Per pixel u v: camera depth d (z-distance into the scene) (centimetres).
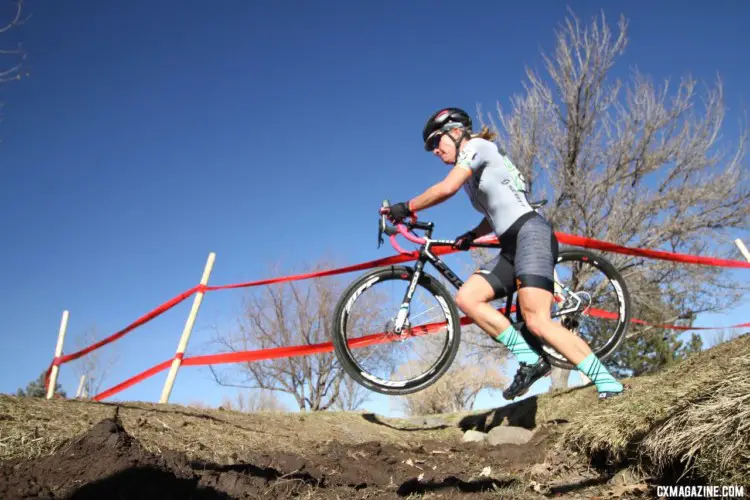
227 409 557
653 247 1209
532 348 331
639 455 325
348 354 380
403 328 411
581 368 296
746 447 241
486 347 1248
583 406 548
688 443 271
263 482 300
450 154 342
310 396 1556
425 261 390
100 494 248
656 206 1195
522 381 326
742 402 259
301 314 1590
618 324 414
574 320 402
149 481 265
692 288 1226
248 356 569
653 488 302
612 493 311
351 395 1591
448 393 1368
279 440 455
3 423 336
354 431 564
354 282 384
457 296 335
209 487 274
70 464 274
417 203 338
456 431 616
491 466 432
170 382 554
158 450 360
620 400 390
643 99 1240
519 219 320
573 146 1242
